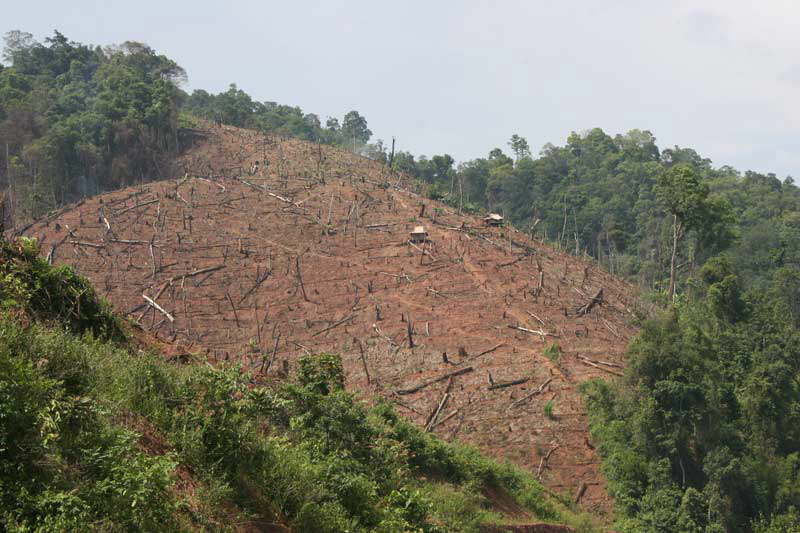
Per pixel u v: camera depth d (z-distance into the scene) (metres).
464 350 53.97
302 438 15.95
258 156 116.62
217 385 12.93
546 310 61.84
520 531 23.16
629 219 132.62
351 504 14.17
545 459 41.94
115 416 10.90
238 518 10.96
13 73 131.75
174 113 124.00
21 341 10.86
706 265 70.94
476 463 26.23
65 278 15.04
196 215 83.94
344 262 73.19
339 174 104.94
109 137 116.69
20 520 8.03
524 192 149.25
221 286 69.38
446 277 68.50
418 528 15.69
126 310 64.38
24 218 89.25
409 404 48.25
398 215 85.75
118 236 77.38
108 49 166.50
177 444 11.60
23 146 108.12
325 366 19.08
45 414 8.89
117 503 8.79
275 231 81.00
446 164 156.75
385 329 59.47
